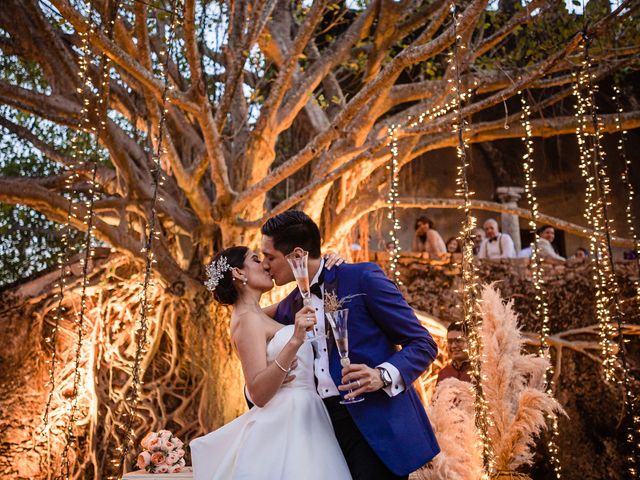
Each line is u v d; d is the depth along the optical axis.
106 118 6.53
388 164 7.92
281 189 9.91
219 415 7.34
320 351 2.83
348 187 8.10
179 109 8.10
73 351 8.52
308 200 7.59
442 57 9.12
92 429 8.14
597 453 8.23
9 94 7.20
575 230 7.90
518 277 8.79
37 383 8.40
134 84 7.48
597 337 8.52
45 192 7.37
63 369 8.44
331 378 2.79
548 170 13.58
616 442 8.20
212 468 2.89
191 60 5.71
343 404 2.71
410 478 3.46
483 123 7.46
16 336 8.47
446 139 7.85
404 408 2.68
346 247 8.52
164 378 8.17
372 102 7.02
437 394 3.75
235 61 6.21
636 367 8.44
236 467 2.69
